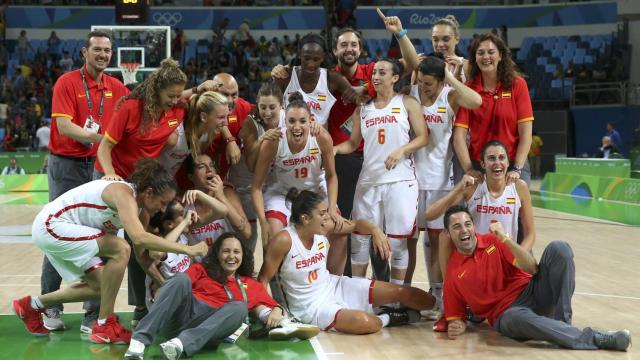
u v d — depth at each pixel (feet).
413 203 18.40
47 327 16.33
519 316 15.16
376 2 80.18
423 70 18.02
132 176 14.88
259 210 17.60
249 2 79.61
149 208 14.93
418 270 24.79
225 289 15.34
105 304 15.26
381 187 18.39
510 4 80.28
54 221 14.93
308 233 16.65
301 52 18.74
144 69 46.80
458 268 16.22
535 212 44.86
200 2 80.48
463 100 17.48
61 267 15.25
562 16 77.56
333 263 18.61
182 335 14.24
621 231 35.17
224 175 18.35
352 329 16.31
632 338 15.66
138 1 44.60
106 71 46.68
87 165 17.84
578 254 27.96
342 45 19.85
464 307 16.47
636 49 75.56
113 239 15.06
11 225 37.42
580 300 19.71
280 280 17.02
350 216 20.17
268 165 17.58
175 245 14.30
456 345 15.26
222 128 17.58
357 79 20.27
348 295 17.29
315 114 19.10
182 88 15.89
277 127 17.48
